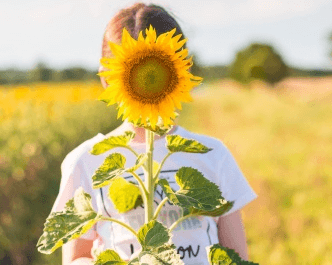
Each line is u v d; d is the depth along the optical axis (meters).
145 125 1.34
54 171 6.80
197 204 1.34
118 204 1.62
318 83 43.72
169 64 1.29
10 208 5.73
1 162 5.87
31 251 5.84
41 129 8.84
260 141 12.73
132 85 1.28
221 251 1.37
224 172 1.85
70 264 1.76
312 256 4.96
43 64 47.34
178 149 1.40
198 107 29.56
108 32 1.71
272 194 6.99
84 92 18.53
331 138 13.03
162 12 1.71
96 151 1.42
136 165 1.35
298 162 9.77
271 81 57.53
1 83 44.97
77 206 1.41
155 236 1.27
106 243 1.74
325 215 6.02
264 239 5.50
